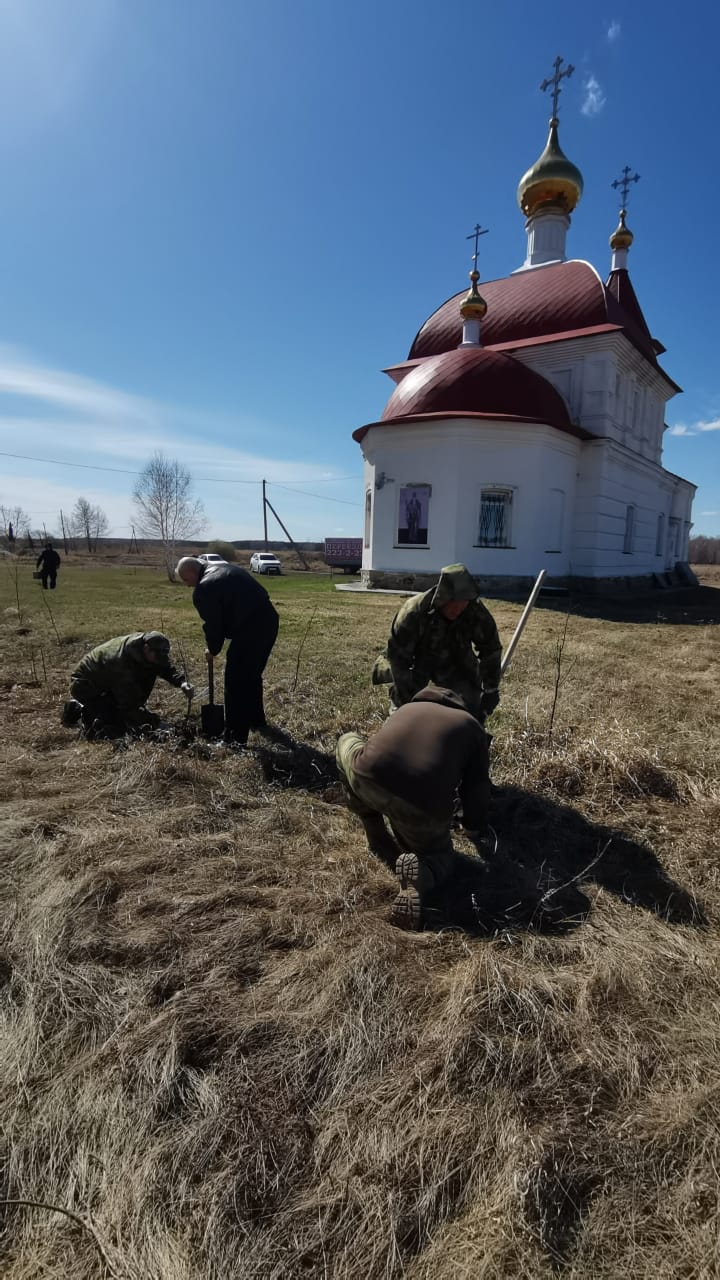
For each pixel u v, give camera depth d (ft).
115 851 10.39
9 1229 5.17
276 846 10.98
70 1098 6.13
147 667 16.75
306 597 57.31
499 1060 6.39
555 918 9.04
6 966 7.88
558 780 13.76
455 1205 5.26
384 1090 6.20
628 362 72.84
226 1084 6.23
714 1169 5.43
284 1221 5.11
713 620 45.09
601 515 68.08
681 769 14.73
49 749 15.90
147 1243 4.98
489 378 60.64
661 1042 6.76
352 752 10.20
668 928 8.80
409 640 12.36
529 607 15.25
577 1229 5.04
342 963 7.76
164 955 8.07
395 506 62.75
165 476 101.91
